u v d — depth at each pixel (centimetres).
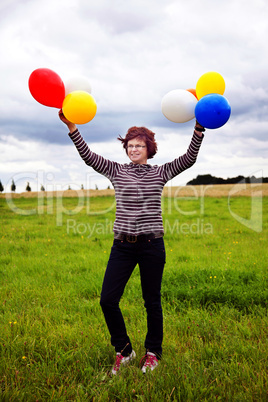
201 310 382
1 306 413
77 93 272
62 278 543
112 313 270
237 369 264
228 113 266
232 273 511
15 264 645
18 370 265
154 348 281
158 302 279
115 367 271
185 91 290
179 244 866
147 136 286
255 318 365
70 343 307
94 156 284
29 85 279
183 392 237
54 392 239
